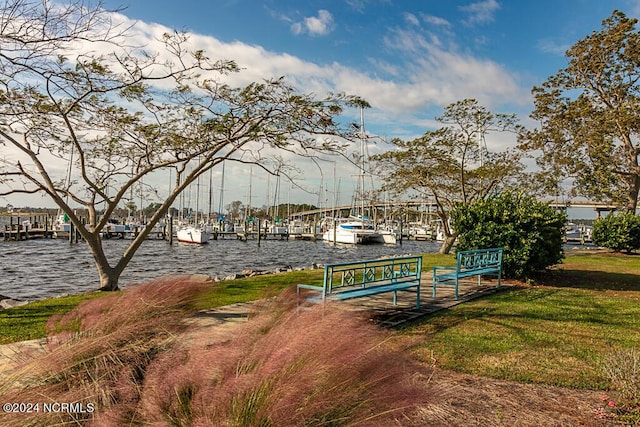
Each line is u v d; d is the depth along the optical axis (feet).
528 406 13.01
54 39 22.57
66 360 9.24
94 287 55.16
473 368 16.05
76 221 32.83
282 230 204.85
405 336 19.58
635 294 32.71
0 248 117.19
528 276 38.19
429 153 67.00
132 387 8.71
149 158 35.47
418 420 8.95
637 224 72.02
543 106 78.07
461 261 31.37
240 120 32.30
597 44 74.23
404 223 231.09
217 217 236.22
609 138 74.08
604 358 16.56
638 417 12.18
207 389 7.97
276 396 7.40
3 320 22.61
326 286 19.92
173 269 77.51
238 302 25.64
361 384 8.06
